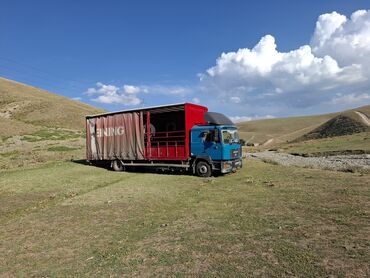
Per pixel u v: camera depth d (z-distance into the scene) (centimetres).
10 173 2102
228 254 642
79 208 1108
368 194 1091
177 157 1875
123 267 612
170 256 650
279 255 621
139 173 2022
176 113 1995
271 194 1180
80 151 3456
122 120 2130
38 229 896
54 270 622
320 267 561
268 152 4772
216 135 1728
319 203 1001
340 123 9494
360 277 519
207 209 1009
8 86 10369
